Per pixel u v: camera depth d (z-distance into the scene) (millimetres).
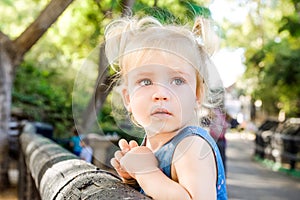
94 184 1541
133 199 1308
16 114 11281
